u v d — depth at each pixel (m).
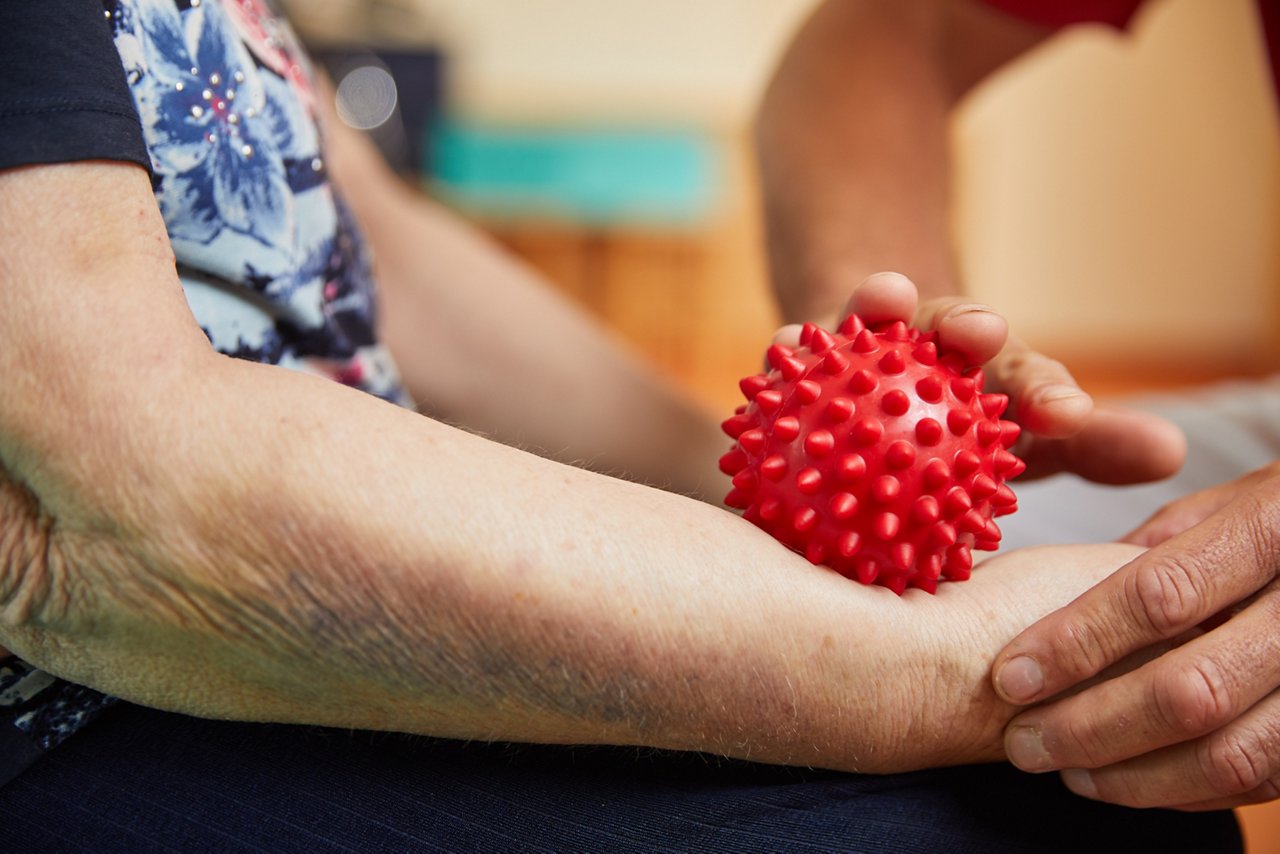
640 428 0.88
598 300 3.52
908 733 0.54
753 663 0.51
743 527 0.53
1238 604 0.54
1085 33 3.76
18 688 0.53
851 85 0.96
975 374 0.54
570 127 3.73
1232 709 0.51
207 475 0.47
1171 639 0.54
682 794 0.54
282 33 0.63
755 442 0.54
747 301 3.52
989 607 0.54
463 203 3.41
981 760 0.56
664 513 0.52
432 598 0.48
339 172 0.80
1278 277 3.92
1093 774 0.55
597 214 3.44
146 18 0.53
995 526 0.54
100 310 0.47
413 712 0.51
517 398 0.86
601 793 0.54
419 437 0.50
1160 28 3.75
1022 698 0.53
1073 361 3.98
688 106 3.76
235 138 0.56
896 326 0.55
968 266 3.99
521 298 0.88
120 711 0.55
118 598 0.48
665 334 3.53
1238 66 3.75
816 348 0.54
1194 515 0.60
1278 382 1.15
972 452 0.52
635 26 3.74
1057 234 3.96
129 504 0.47
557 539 0.49
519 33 3.76
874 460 0.52
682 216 3.43
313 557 0.47
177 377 0.47
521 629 0.49
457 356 0.85
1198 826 0.58
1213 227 3.91
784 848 0.53
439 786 0.54
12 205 0.47
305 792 0.53
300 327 0.60
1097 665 0.52
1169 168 3.87
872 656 0.52
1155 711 0.52
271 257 0.57
